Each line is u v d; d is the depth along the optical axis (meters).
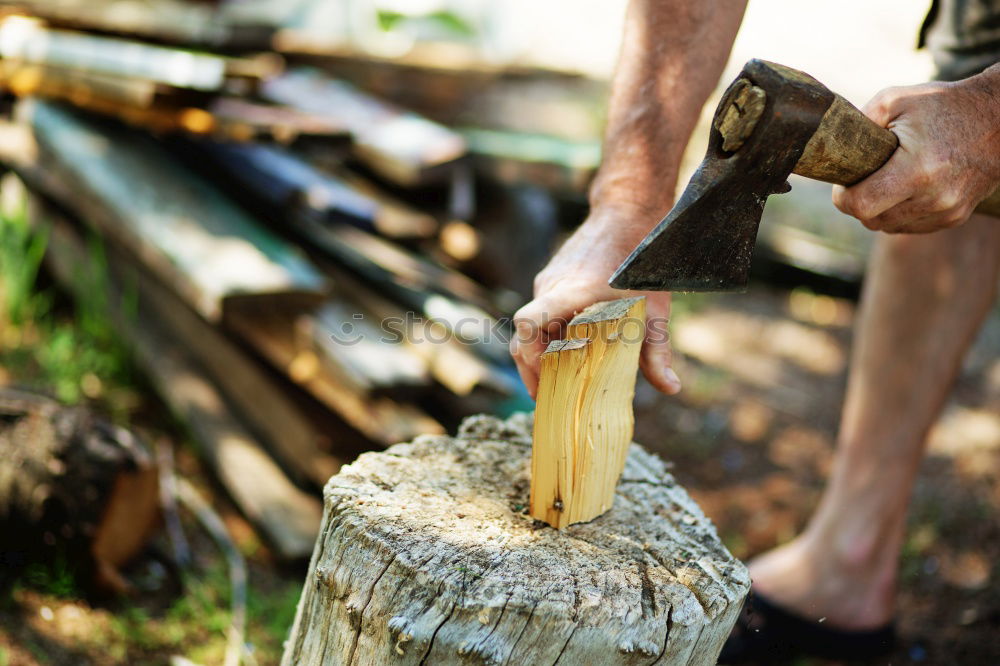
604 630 1.36
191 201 3.51
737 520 3.36
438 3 6.04
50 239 3.96
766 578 2.69
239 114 3.61
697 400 4.05
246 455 3.10
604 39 7.50
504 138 4.30
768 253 4.95
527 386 1.69
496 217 4.04
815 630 2.62
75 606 2.45
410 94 4.70
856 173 1.43
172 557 2.70
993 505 3.36
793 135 1.33
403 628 1.35
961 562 3.08
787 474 3.64
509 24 6.85
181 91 3.50
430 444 1.77
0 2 4.11
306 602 1.57
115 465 2.47
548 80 5.62
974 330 2.48
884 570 2.63
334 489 1.56
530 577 1.41
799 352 4.50
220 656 2.43
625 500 1.69
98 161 3.67
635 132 1.71
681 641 1.41
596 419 1.54
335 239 3.47
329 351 2.89
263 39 4.45
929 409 2.51
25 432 2.51
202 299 2.92
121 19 4.06
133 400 3.43
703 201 1.35
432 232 3.84
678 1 1.70
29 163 3.93
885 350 2.51
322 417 3.06
